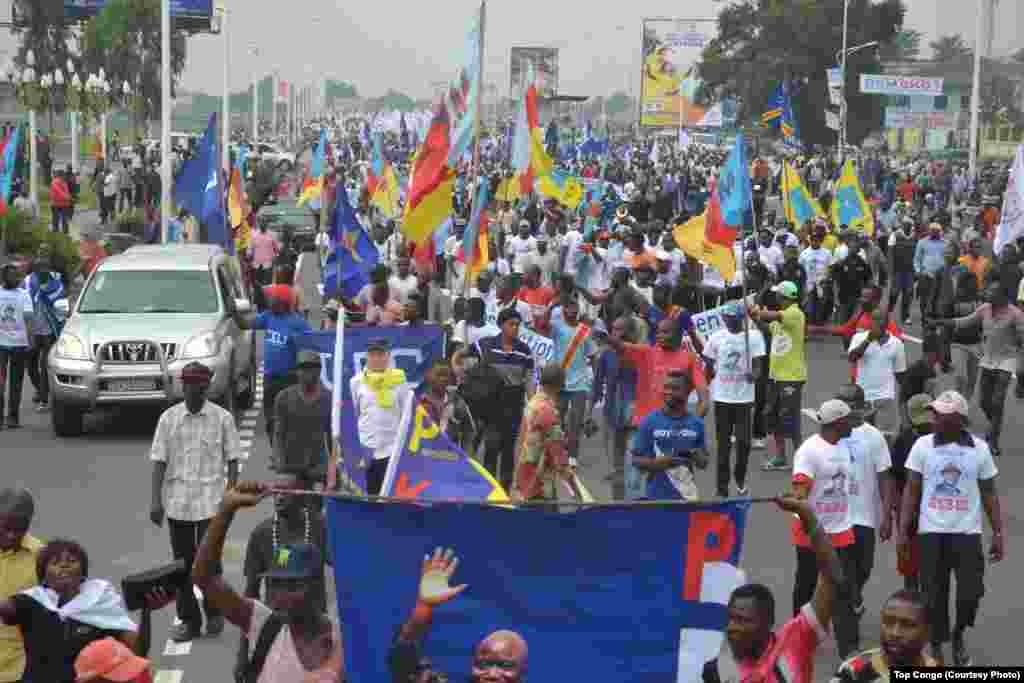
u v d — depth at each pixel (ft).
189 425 38.65
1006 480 59.47
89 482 58.39
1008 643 38.81
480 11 57.16
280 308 60.39
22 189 180.45
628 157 293.02
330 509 24.56
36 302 73.72
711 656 24.70
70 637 26.61
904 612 22.06
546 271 97.25
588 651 24.73
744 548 48.34
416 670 23.49
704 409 49.98
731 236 62.08
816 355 96.17
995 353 63.98
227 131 233.96
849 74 357.41
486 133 349.82
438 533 24.54
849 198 119.24
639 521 24.56
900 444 39.29
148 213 147.64
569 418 59.11
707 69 383.04
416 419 29.78
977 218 133.90
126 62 330.34
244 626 23.82
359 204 135.95
